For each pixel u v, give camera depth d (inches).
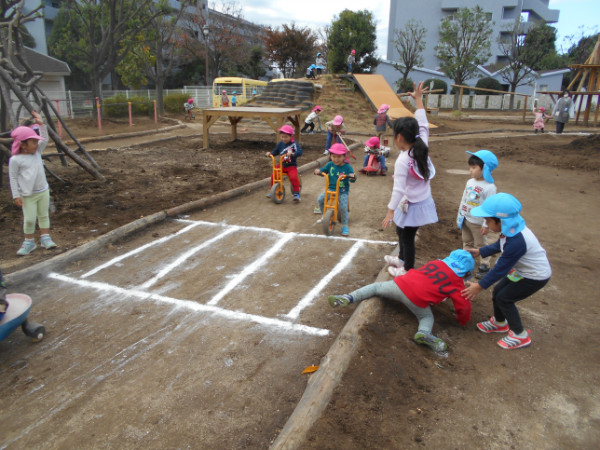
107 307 169.2
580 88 942.4
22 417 114.9
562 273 198.5
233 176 382.3
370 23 1312.7
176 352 141.3
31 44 1104.2
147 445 105.2
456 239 236.5
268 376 129.6
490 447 102.3
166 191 327.0
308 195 330.6
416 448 100.9
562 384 124.8
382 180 390.6
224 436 107.5
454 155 550.0
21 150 204.1
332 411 110.2
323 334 150.8
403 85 1453.0
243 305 170.1
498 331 150.3
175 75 1824.6
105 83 1606.8
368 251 222.1
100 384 127.0
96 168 376.5
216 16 1785.2
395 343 139.8
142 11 922.1
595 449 102.5
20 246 221.1
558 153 541.6
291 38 1755.7
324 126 796.0
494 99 1430.9
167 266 205.3
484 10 1845.5
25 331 145.9
